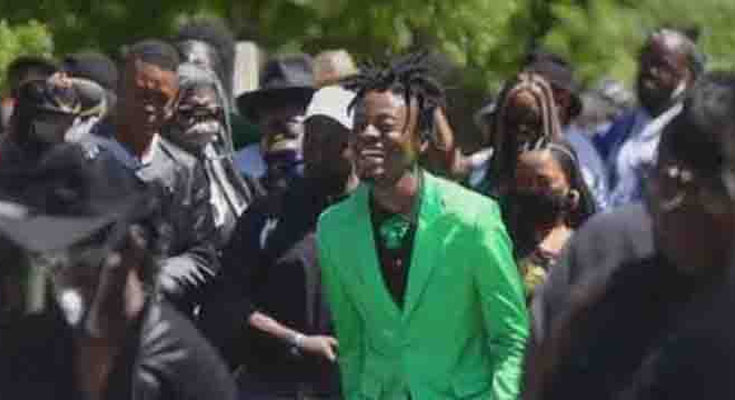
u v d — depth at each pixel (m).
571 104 14.48
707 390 6.52
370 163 10.52
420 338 10.66
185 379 7.62
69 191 7.21
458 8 19.97
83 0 19.16
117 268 7.32
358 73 10.71
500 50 20.17
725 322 6.54
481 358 10.75
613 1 21.00
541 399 6.82
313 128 12.11
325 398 12.17
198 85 13.27
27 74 13.25
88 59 13.92
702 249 6.72
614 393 6.70
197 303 12.10
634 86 18.81
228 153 13.52
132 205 7.30
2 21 18.28
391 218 10.60
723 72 7.00
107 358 7.37
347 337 10.90
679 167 6.70
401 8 19.72
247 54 17.69
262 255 12.23
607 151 15.59
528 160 12.04
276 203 12.25
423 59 10.77
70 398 7.27
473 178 14.09
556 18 20.61
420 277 10.56
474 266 10.55
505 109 12.72
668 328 6.68
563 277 8.45
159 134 12.59
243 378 12.30
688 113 6.71
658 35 15.06
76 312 7.26
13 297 7.21
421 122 10.66
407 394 10.70
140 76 12.35
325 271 10.84
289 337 12.12
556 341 6.80
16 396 7.25
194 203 12.18
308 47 19.72
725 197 6.67
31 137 9.62
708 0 21.56
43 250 7.12
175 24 19.11
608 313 6.77
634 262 6.84
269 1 19.58
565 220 12.11
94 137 12.10
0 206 7.18
